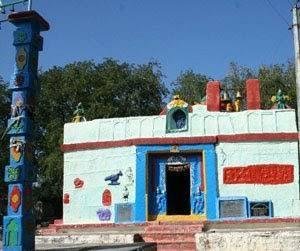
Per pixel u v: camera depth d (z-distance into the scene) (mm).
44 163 36219
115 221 21906
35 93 11227
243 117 22219
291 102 34125
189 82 41500
